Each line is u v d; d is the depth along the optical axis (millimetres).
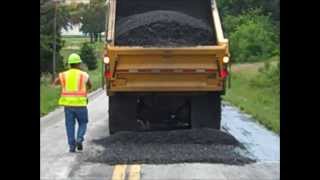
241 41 54062
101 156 11328
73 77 12477
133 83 13109
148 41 13891
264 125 17422
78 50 69750
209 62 13016
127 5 15594
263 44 53719
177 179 9539
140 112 14062
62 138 14680
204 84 13133
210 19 15031
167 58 12945
